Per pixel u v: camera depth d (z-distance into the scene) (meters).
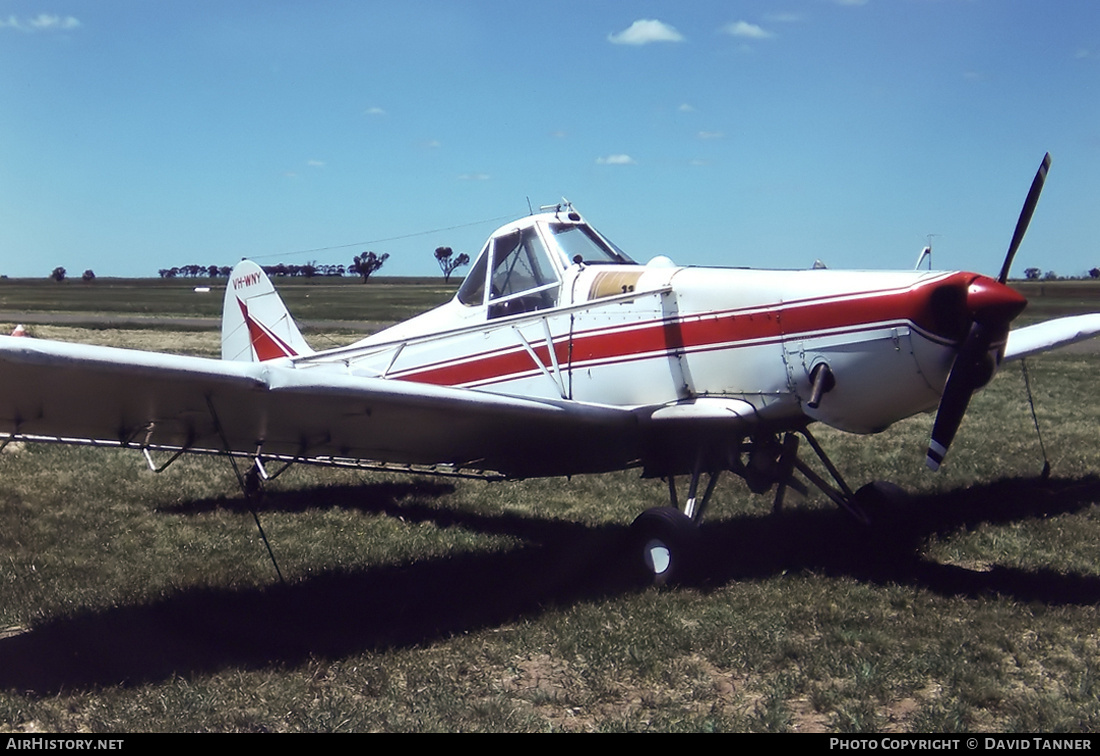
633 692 3.71
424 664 3.96
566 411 5.16
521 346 6.34
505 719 3.40
